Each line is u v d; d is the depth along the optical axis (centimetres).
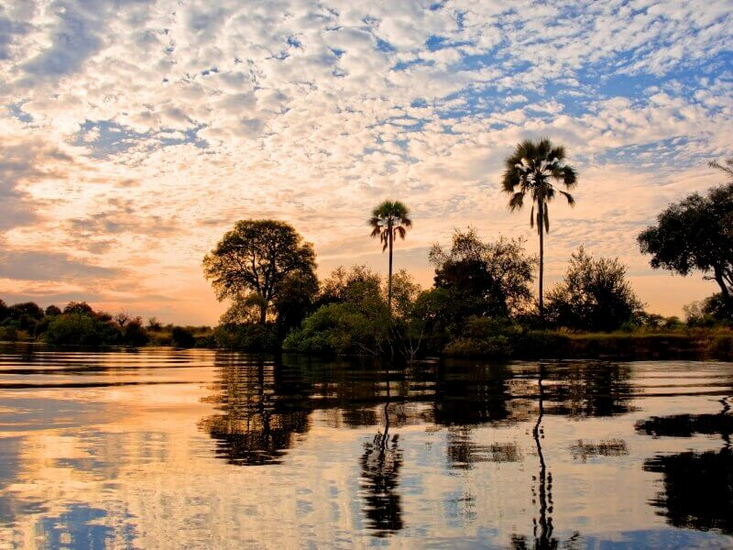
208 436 948
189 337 7525
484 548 475
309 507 575
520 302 4859
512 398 1471
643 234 5062
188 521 534
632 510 571
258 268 7475
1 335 7738
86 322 6862
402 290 4119
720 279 4872
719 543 489
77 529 511
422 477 688
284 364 3212
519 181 4197
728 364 2941
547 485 656
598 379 2042
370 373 2436
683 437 935
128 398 1482
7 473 702
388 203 4919
